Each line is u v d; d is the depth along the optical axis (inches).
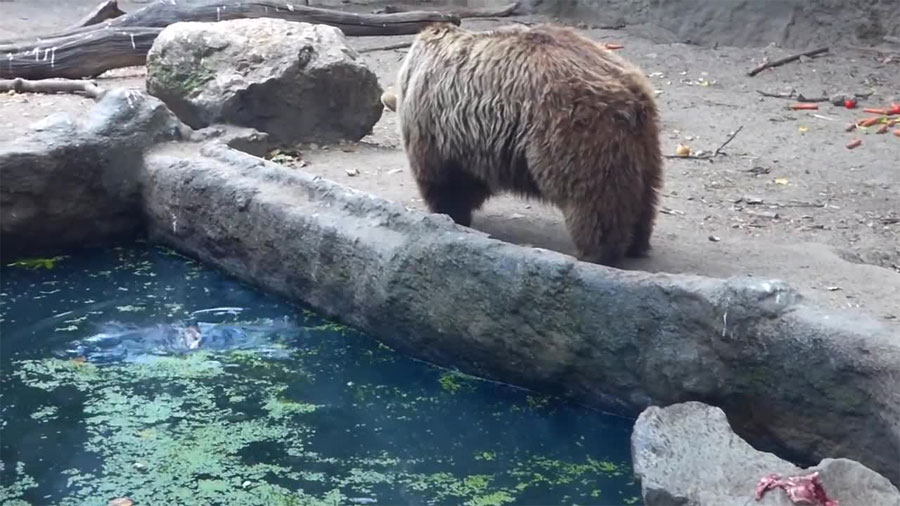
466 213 252.5
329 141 334.6
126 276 277.9
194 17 429.1
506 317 213.0
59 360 235.3
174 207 282.0
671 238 249.6
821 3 487.5
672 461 173.3
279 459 199.9
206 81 323.0
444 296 221.6
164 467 196.7
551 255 208.1
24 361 234.5
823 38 488.4
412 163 247.1
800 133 357.4
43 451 201.2
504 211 272.4
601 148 213.2
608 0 538.0
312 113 329.1
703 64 464.1
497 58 223.9
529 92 217.8
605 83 214.8
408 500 186.7
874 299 208.5
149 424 211.2
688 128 362.3
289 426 211.3
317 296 250.5
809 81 434.6
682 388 193.6
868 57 469.4
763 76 443.2
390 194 279.7
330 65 325.4
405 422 212.7
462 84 228.4
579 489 190.2
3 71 381.1
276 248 257.0
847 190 296.4
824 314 181.3
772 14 495.8
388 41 495.8
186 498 187.0
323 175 297.3
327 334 244.5
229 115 319.3
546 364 210.7
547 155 217.0
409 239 227.9
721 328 187.6
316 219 247.3
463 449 203.5
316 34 334.6
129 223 298.0
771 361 183.8
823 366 177.9
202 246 279.4
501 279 212.2
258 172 270.1
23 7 552.7
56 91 370.0
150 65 330.0
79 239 292.8
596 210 217.3
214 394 222.4
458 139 232.2
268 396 221.9
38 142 281.9
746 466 169.9
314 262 248.1
